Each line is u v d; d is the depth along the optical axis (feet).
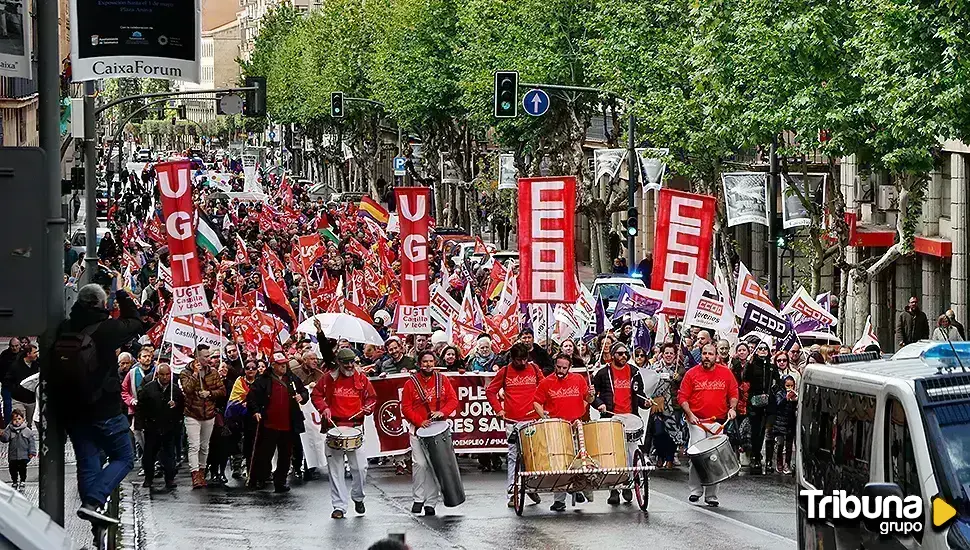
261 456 74.90
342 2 346.13
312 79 386.93
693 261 85.81
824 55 99.91
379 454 79.10
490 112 196.75
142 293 128.57
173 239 83.87
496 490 74.13
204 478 77.00
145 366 80.43
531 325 97.19
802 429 38.75
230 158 581.94
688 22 136.26
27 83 219.00
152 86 452.76
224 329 97.25
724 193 136.26
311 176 516.73
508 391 66.13
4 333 27.32
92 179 119.24
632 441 65.92
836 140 100.32
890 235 147.23
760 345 81.92
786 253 181.27
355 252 168.66
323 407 64.18
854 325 153.79
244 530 60.39
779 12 103.35
